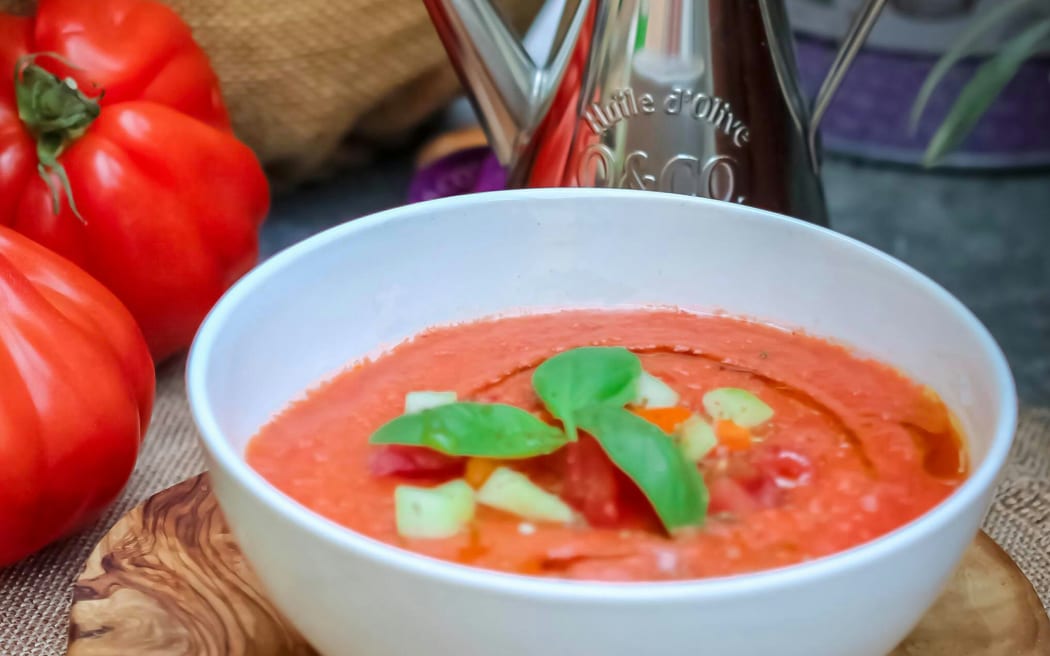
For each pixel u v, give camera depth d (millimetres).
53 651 398
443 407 365
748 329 421
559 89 471
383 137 667
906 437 381
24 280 420
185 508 414
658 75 455
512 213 421
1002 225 668
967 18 653
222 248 502
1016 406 355
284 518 324
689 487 351
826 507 361
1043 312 574
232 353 377
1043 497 438
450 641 322
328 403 397
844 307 410
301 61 570
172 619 381
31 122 474
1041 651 376
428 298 421
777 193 471
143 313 490
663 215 423
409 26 586
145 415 448
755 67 460
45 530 420
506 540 349
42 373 412
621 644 315
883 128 720
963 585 392
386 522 357
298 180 645
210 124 520
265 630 380
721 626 315
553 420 385
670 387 398
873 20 456
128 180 477
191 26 542
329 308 404
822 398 395
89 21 489
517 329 424
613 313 430
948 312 385
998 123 705
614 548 347
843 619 324
